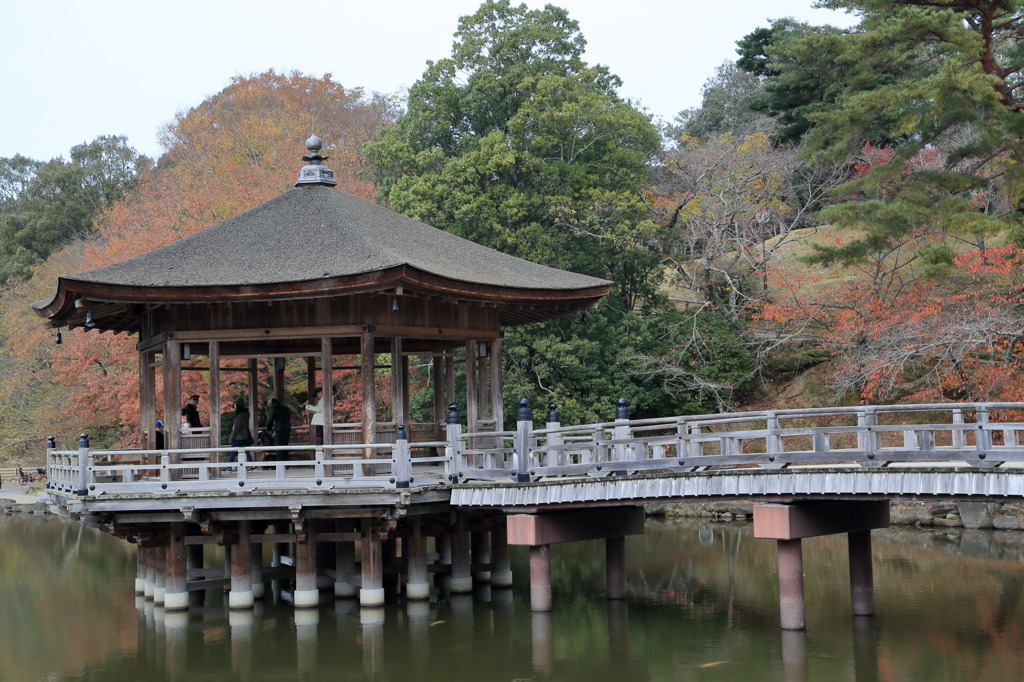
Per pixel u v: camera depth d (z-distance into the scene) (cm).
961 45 2734
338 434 2027
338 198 2255
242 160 4769
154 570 2108
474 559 2245
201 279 1877
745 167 3947
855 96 2866
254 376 2234
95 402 3816
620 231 3681
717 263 3900
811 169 4144
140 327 2225
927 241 3200
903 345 2906
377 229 2141
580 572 2491
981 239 3481
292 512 1795
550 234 3659
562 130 3747
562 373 3591
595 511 1870
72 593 2364
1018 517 2919
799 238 3872
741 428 3478
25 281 6247
